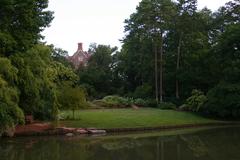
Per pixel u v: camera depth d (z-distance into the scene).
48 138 36.00
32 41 36.22
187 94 68.19
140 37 69.38
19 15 35.06
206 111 59.66
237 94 57.72
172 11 67.56
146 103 66.69
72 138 36.28
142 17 67.69
